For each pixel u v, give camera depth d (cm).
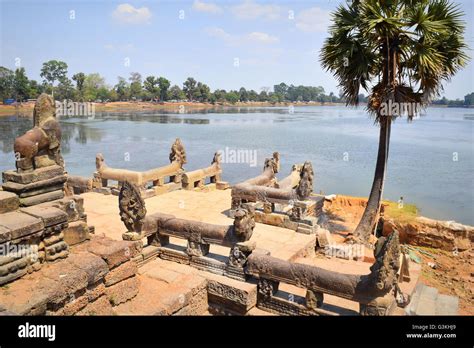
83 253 567
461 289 1056
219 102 12075
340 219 1620
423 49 1133
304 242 894
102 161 1316
